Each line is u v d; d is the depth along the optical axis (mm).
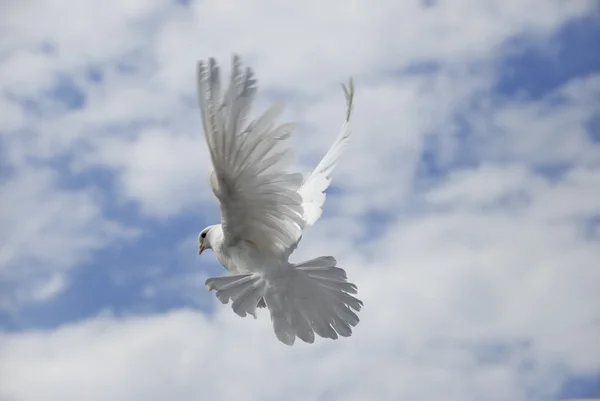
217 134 11055
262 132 11102
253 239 12461
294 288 12617
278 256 12516
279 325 12484
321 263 12938
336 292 12883
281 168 11391
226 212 12117
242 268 12773
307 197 13969
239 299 12289
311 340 12625
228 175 11547
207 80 10703
